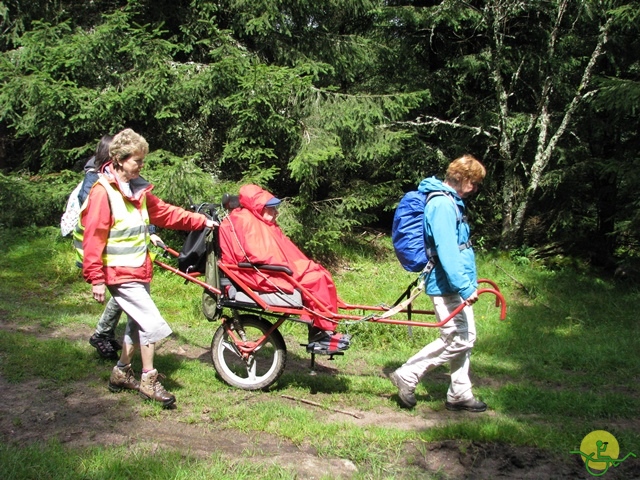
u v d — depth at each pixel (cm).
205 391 480
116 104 871
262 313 482
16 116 966
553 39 1089
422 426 448
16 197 904
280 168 977
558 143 1177
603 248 1130
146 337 429
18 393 447
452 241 428
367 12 1098
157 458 364
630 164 952
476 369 622
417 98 989
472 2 1188
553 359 670
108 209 407
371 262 1055
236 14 1001
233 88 908
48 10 1007
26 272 820
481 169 442
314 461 384
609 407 509
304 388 506
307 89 926
